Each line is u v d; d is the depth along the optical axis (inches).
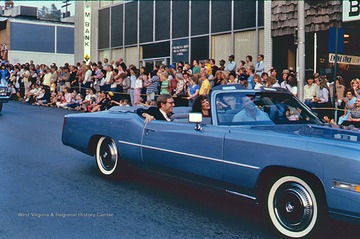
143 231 189.9
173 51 773.9
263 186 191.9
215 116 215.5
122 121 261.3
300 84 371.6
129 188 256.1
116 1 908.6
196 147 213.2
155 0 809.5
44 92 826.8
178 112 285.7
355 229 190.4
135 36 861.2
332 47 389.1
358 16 487.8
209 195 244.2
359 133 194.5
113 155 271.0
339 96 447.2
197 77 526.6
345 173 162.4
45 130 474.9
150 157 240.4
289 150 178.1
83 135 286.4
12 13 1482.5
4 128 485.1
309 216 175.3
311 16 538.3
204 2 709.3
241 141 194.5
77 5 1026.7
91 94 697.0
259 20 620.1
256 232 190.4
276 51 590.2
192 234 187.2
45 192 245.0
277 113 225.5
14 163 313.3
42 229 190.5
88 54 979.3
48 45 1427.2
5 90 634.2
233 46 661.9
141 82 616.1
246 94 228.8
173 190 253.4
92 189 252.4
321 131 198.5
